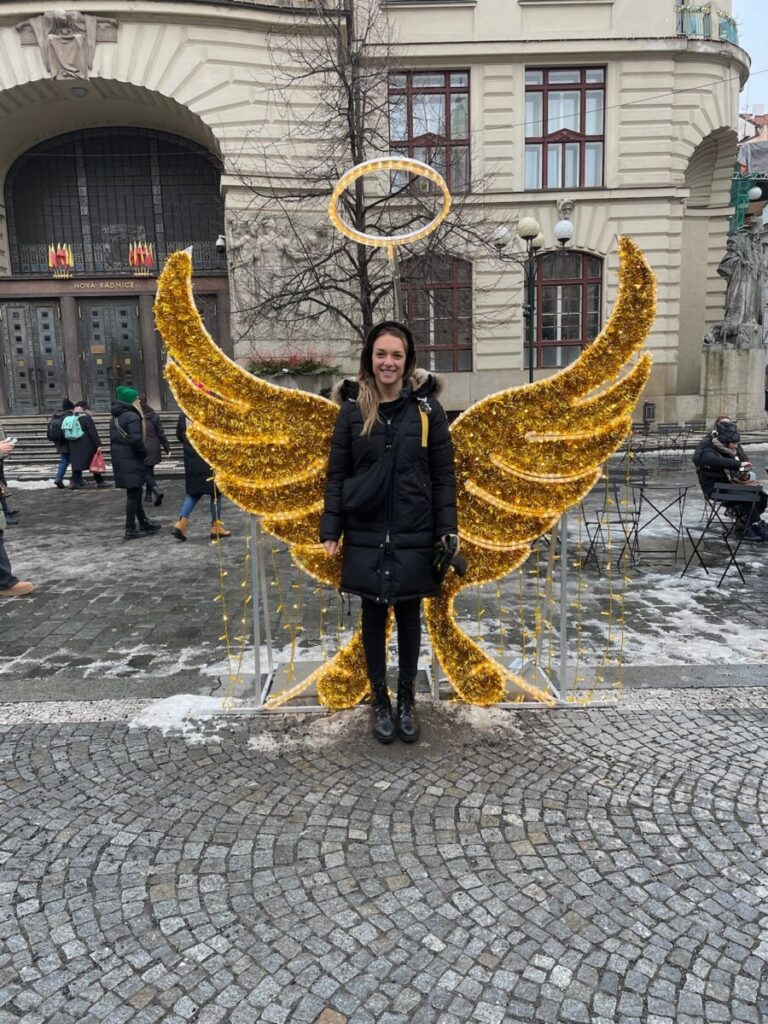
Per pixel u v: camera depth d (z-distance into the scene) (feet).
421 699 13.50
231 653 16.55
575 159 70.54
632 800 10.14
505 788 10.50
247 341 61.77
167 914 8.11
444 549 11.02
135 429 28.99
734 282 73.36
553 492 12.30
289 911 8.14
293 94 61.77
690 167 76.28
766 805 9.99
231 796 10.39
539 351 71.31
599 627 17.95
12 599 21.21
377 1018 6.78
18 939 7.77
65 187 73.97
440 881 8.58
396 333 10.94
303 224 61.21
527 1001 6.94
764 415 75.00
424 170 11.03
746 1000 6.91
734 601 19.95
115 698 13.80
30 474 52.49
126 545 28.43
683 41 67.31
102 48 61.05
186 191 74.59
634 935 7.72
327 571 12.82
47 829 9.68
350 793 10.42
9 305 70.08
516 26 67.00
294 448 12.07
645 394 73.05
